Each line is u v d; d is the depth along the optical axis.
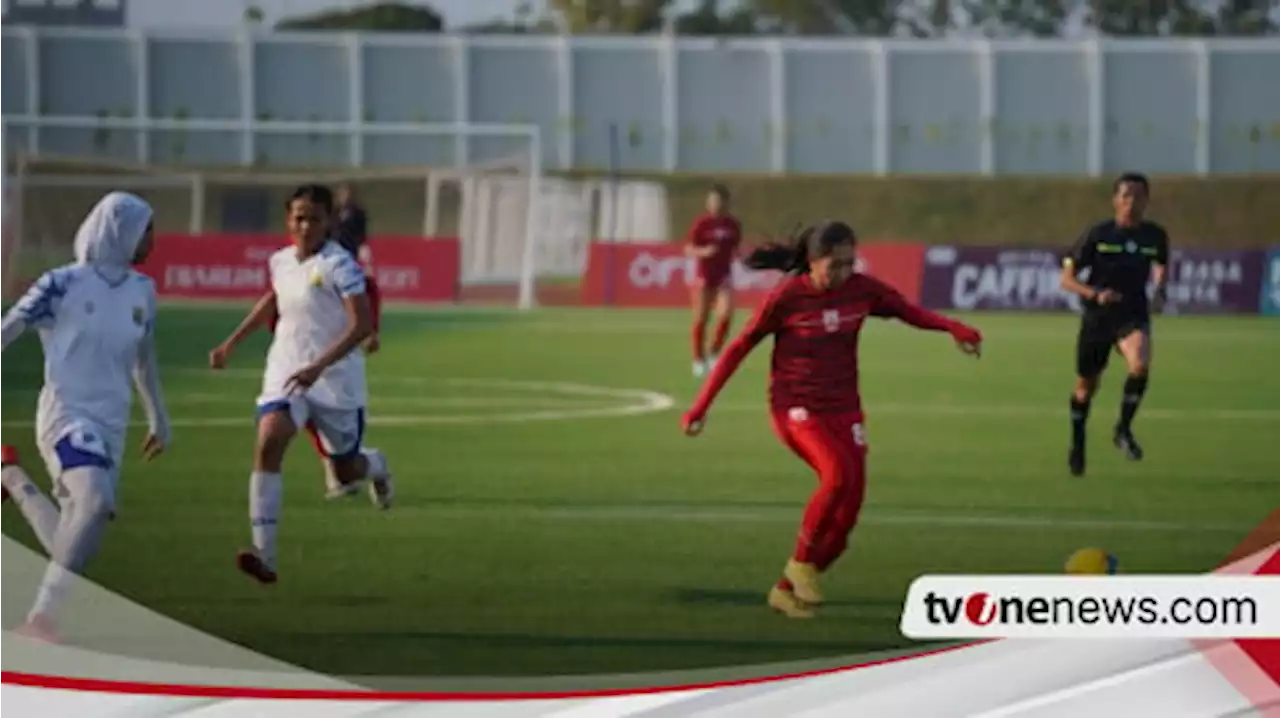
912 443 54.81
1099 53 162.25
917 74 162.50
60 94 141.62
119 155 143.00
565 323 100.19
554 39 154.50
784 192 157.38
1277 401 66.75
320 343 32.75
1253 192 159.00
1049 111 163.50
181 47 143.50
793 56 160.75
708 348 84.38
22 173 122.31
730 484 46.69
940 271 115.75
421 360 78.94
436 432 56.03
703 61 159.38
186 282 115.38
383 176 133.00
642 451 52.28
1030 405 64.81
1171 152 163.00
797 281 31.38
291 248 33.09
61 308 28.91
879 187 160.00
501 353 82.12
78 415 28.80
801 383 31.56
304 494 44.09
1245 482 47.88
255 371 73.69
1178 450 53.81
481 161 152.38
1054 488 46.81
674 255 118.69
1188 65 162.38
